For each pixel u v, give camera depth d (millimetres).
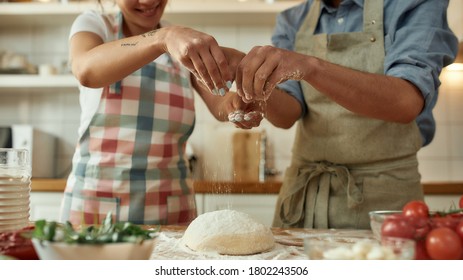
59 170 3107
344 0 1548
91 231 966
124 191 1548
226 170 2967
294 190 1543
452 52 1427
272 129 3072
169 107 1625
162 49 1284
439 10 1411
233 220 1247
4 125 3123
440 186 2383
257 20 3039
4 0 3039
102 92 1573
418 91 1307
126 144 1569
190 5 2842
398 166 1461
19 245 986
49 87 2934
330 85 1253
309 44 1612
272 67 1218
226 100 1615
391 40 1459
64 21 3092
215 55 1208
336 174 1498
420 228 1002
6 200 1187
